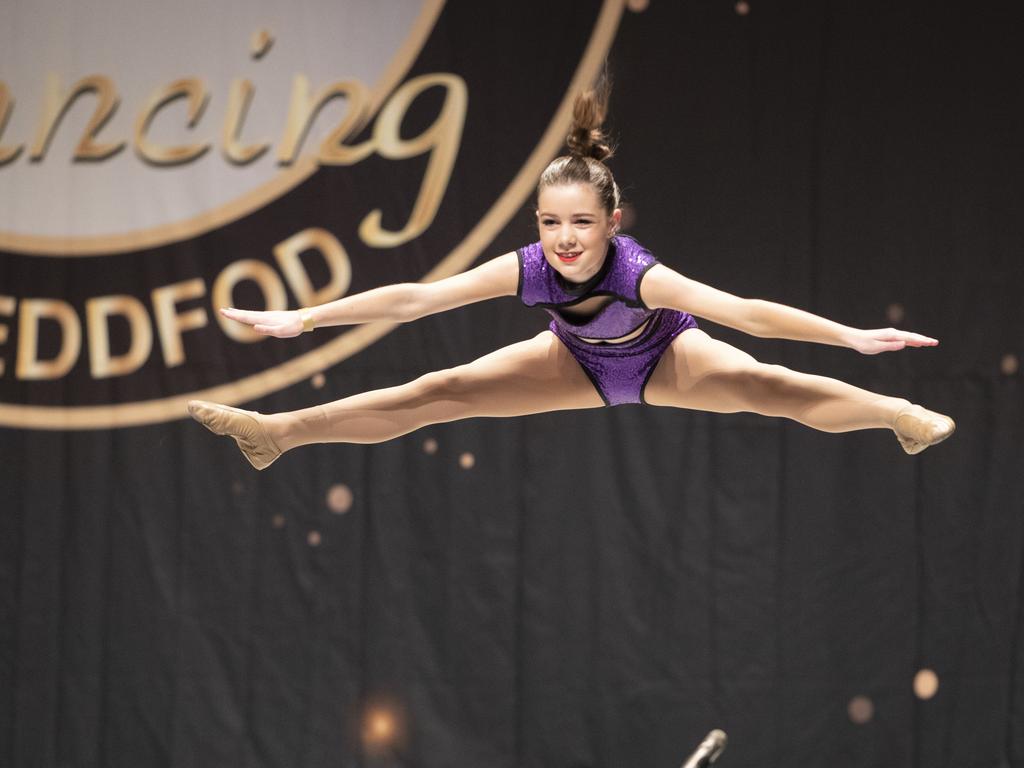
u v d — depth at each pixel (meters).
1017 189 15.07
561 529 14.91
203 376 14.99
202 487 14.95
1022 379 14.98
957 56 15.10
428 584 14.87
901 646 14.82
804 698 14.77
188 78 15.07
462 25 15.12
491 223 14.98
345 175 15.04
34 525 14.88
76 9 15.09
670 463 14.98
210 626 14.83
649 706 14.74
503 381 9.01
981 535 14.93
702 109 15.03
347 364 15.05
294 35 15.11
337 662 14.79
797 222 14.99
